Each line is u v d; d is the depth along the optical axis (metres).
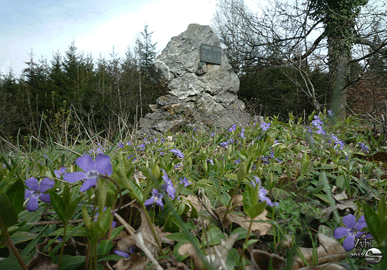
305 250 1.17
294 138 3.90
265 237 1.38
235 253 1.07
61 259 0.98
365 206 0.85
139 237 0.80
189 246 1.09
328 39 12.12
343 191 1.98
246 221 1.42
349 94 13.35
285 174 2.42
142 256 1.10
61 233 1.13
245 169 1.31
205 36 10.52
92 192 1.03
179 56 10.13
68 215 0.85
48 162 2.52
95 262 0.88
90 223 0.81
